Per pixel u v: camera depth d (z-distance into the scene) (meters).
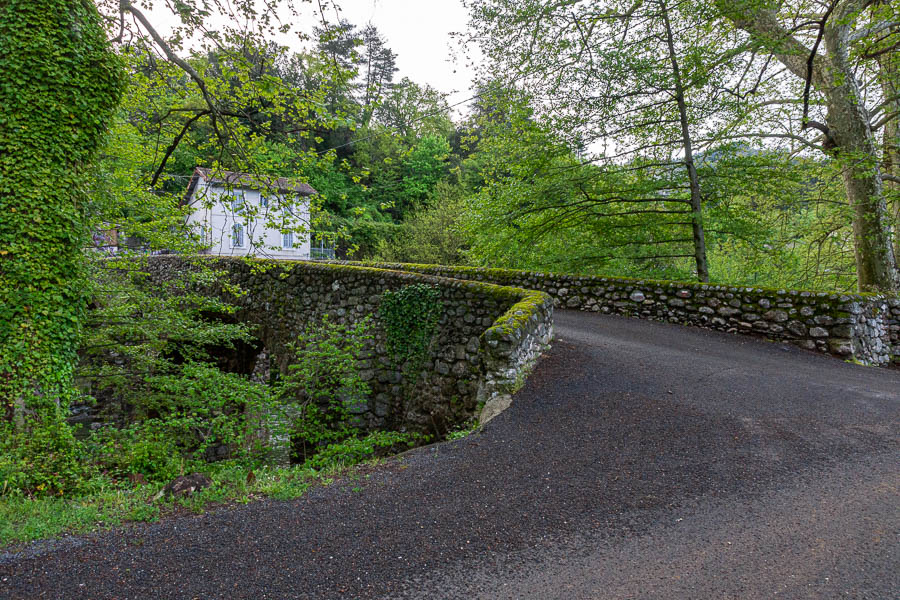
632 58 10.17
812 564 2.60
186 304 10.03
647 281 10.16
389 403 8.20
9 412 4.57
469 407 6.92
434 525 3.09
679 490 3.50
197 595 2.38
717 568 2.58
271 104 7.07
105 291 7.59
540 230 12.74
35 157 4.88
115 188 7.25
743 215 11.44
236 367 14.47
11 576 2.54
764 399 5.45
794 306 8.44
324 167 7.45
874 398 5.57
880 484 3.54
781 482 3.60
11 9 4.81
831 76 11.41
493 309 6.97
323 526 3.09
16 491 3.69
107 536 2.98
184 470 4.86
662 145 11.19
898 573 2.50
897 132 13.35
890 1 9.53
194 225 8.18
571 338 8.04
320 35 6.41
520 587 2.45
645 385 5.88
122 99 6.29
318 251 30.25
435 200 29.25
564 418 5.00
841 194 13.23
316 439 7.60
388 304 8.41
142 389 8.01
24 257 4.79
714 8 10.19
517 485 3.66
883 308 9.19
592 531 2.98
